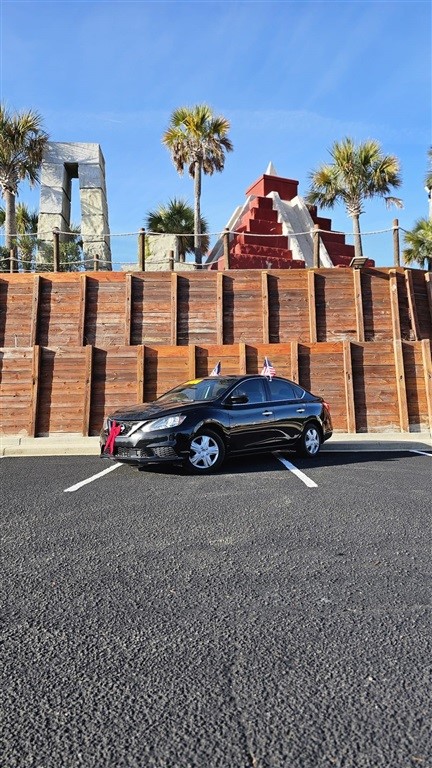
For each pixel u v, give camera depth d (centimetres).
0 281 1397
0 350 1255
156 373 1276
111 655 226
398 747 167
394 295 1409
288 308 1405
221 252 2534
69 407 1248
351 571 324
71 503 522
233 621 258
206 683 204
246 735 173
